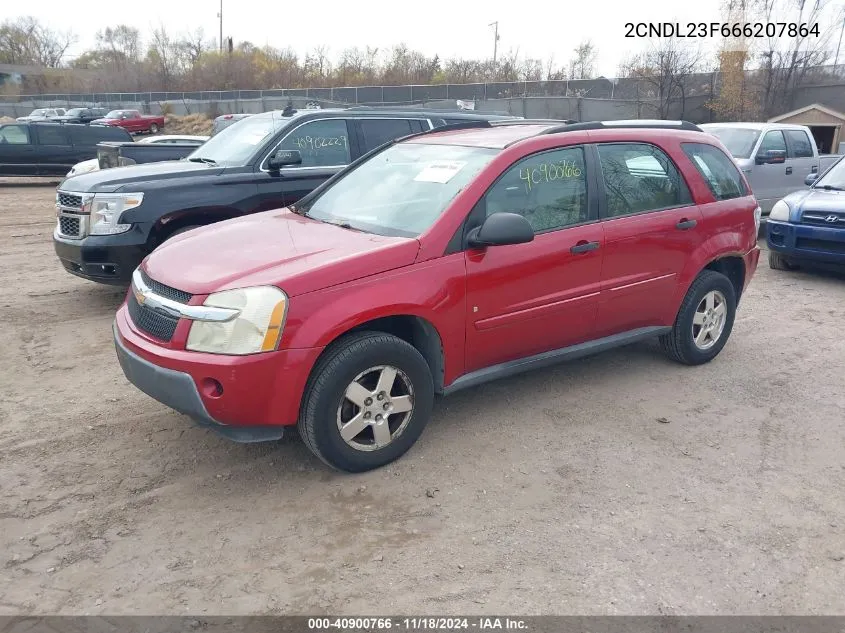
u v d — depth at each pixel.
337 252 3.76
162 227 6.48
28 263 9.21
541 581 3.03
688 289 5.22
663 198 5.02
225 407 3.40
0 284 7.95
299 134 7.29
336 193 4.89
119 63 71.19
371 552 3.22
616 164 4.77
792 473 3.97
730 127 12.22
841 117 21.47
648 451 4.18
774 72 27.31
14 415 4.56
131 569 3.10
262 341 3.38
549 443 4.25
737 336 6.36
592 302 4.60
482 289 4.05
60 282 8.07
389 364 3.78
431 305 3.84
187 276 3.64
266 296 3.40
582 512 3.55
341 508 3.56
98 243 6.32
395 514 3.51
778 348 6.04
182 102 48.34
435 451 4.13
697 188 5.20
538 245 4.27
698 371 5.46
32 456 4.04
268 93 46.88
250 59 59.12
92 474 3.86
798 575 3.11
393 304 3.70
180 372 3.41
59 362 5.51
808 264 8.60
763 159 11.38
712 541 3.33
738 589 3.01
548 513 3.53
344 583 3.01
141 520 3.45
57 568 3.10
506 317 4.20
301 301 3.46
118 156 12.51
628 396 4.96
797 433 4.45
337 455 3.71
